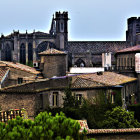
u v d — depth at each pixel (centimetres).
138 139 2806
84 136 1698
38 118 1803
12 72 4931
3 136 1595
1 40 18775
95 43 19725
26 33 18700
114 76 5672
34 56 18625
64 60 6353
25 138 1570
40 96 3991
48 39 19050
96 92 4475
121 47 19600
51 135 1567
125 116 3997
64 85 4447
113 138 2789
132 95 6034
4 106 3800
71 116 3912
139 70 6462
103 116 4341
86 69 9125
